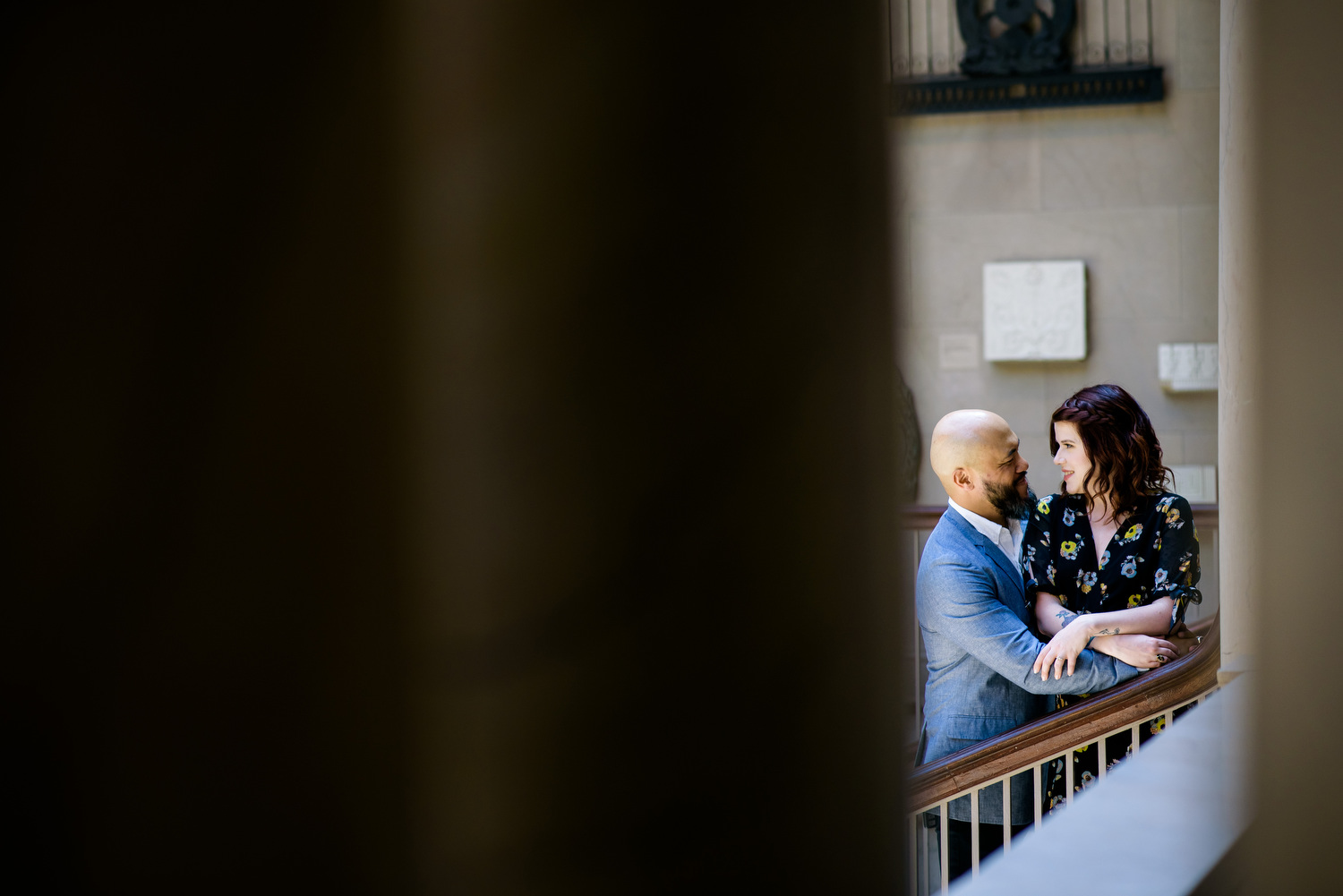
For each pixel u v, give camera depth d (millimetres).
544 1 786
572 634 781
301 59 761
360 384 756
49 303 762
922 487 8156
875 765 950
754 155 848
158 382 755
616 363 793
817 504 881
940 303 8281
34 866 754
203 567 749
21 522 760
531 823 768
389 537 754
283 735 749
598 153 794
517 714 768
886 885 962
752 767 835
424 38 768
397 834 753
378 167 760
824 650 884
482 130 771
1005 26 8086
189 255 757
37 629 757
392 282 758
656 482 804
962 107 8109
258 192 758
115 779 751
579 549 783
